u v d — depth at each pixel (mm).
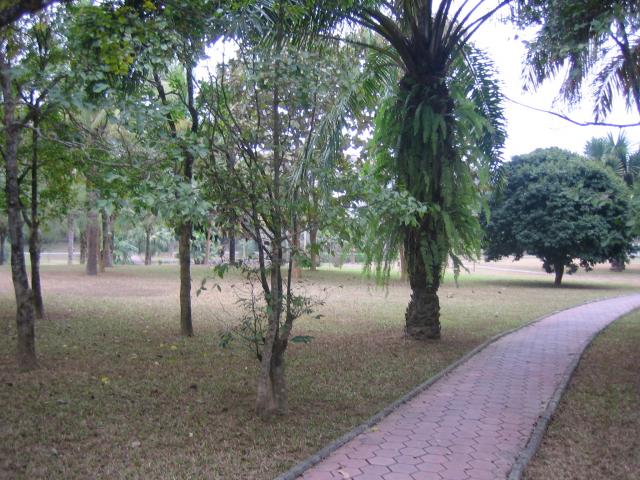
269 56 5039
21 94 6648
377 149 9164
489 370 7527
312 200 5035
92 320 11328
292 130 5258
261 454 4375
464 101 8875
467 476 3984
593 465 4223
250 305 5930
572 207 22656
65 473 3961
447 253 9008
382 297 17766
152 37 4910
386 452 4457
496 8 8594
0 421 5051
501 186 10352
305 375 7051
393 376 7055
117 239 47406
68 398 5797
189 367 7367
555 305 16250
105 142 4645
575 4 6520
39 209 12023
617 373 7355
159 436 4758
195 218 4441
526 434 4891
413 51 8977
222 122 5152
